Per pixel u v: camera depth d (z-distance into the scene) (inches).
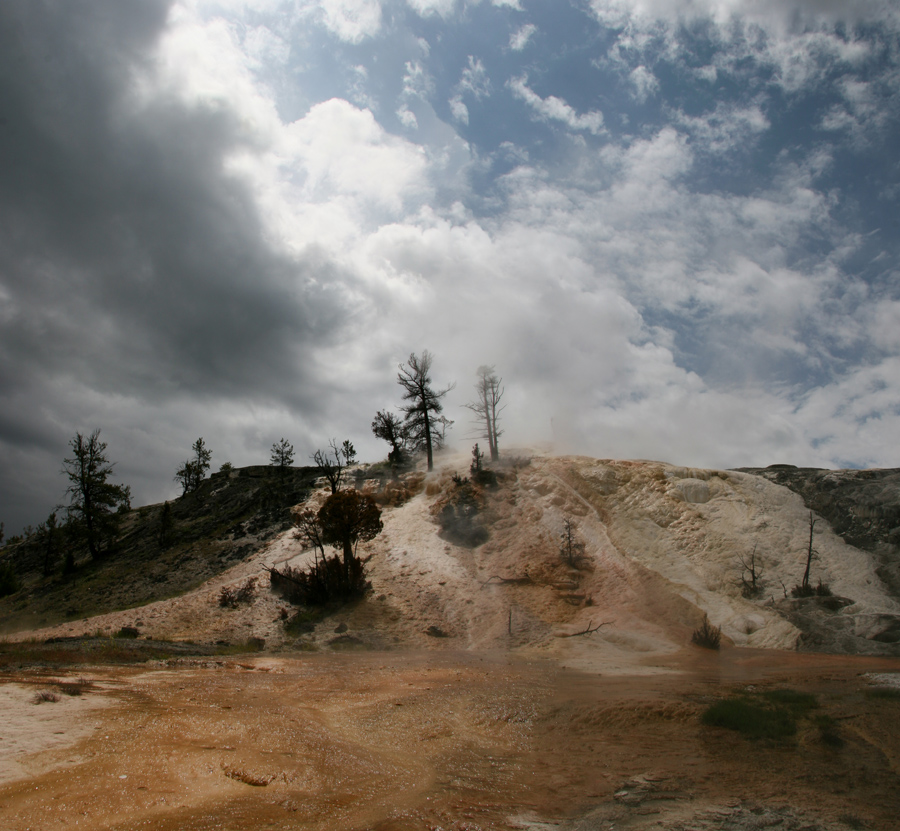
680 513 1665.8
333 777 388.5
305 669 835.4
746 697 610.9
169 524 2225.6
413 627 1264.8
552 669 855.7
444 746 474.6
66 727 444.5
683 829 315.3
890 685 657.0
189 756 402.6
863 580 1337.4
